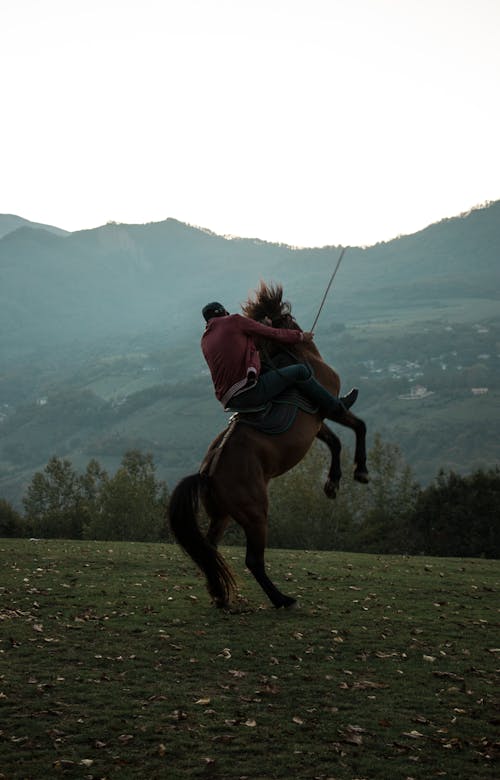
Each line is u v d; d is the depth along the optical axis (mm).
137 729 6172
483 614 10453
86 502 46719
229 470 8805
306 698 6887
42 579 12117
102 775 5504
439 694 7129
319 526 40594
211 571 9148
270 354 9281
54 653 7883
